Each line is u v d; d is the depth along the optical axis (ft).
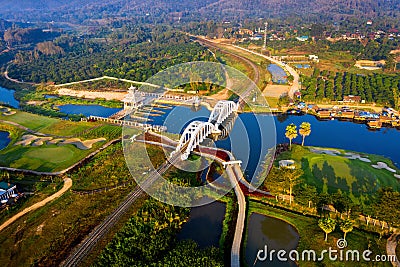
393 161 522.47
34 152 546.67
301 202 393.29
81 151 549.95
